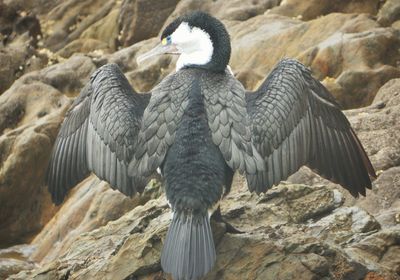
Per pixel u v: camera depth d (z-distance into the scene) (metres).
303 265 10.38
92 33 26.00
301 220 11.85
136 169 10.23
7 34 25.72
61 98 19.75
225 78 10.59
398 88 16.19
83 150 10.99
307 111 10.53
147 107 10.38
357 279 10.51
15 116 19.80
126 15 24.72
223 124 10.08
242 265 10.50
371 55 18.59
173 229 9.64
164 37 11.19
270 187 10.17
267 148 10.13
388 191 13.31
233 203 11.95
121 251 10.88
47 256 15.87
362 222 11.65
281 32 20.19
